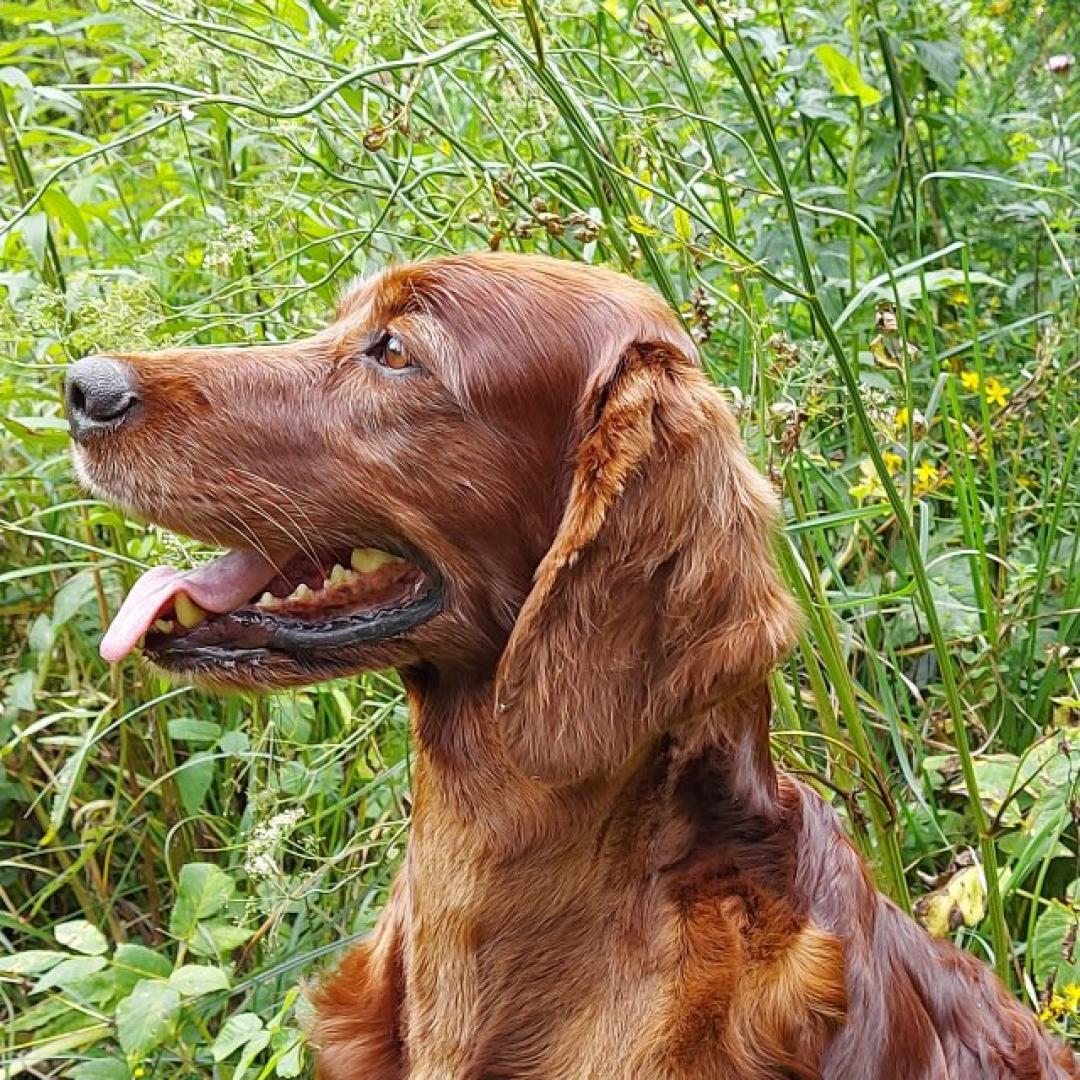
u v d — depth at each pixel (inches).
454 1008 33.4
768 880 32.7
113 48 49.6
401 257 43.0
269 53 44.8
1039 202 50.2
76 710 43.1
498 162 43.9
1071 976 38.5
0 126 46.2
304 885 40.4
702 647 31.0
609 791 32.3
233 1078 38.6
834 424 44.9
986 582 43.4
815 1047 31.4
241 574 33.7
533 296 33.1
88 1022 41.2
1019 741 45.4
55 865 47.6
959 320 53.1
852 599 43.3
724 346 48.3
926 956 34.7
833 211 40.9
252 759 42.5
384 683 44.7
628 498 31.1
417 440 32.9
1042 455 50.4
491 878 33.0
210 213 48.9
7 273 45.3
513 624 33.2
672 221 44.8
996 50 61.6
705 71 54.6
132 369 33.2
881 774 39.1
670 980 31.9
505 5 40.4
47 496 46.9
